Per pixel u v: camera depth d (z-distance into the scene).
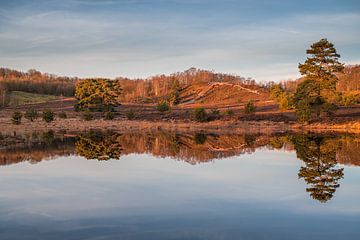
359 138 35.53
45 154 25.52
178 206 12.73
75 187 15.62
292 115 57.25
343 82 123.38
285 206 12.72
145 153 26.38
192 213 11.95
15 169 19.80
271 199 13.63
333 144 30.81
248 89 121.00
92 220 11.28
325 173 18.62
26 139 35.53
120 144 32.25
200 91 129.62
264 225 10.82
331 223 11.02
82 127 51.66
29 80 170.50
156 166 20.94
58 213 12.01
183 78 173.62
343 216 11.67
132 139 36.91
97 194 14.43
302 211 12.17
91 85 74.88
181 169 20.00
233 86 127.50
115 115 69.75
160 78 168.88
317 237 9.91
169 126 53.19
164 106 68.00
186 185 15.99
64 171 19.30
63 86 162.62
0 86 129.88
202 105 95.19
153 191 14.91
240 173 18.77
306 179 17.19
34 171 19.23
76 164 21.48
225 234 10.10
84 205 12.90
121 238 9.82
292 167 20.42
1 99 100.94
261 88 123.12
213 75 177.38
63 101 117.00
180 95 129.50
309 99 50.50
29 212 12.08
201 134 43.38
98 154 25.73
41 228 10.59
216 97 118.06
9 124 51.12
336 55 52.19
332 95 53.00
